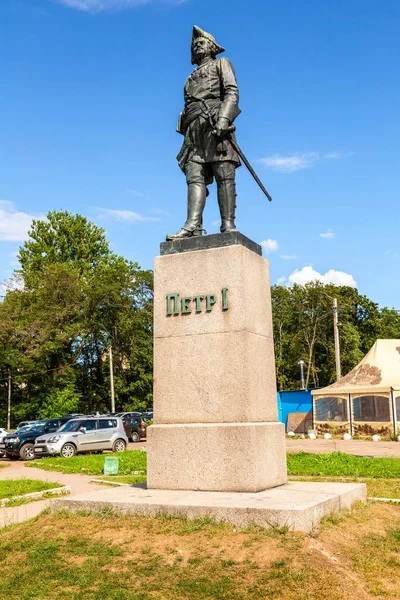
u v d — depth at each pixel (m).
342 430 30.20
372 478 12.37
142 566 5.75
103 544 6.30
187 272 8.52
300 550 5.68
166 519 6.65
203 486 7.66
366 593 5.14
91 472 16.50
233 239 8.34
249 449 7.50
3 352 47.31
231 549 5.85
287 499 6.80
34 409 49.22
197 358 8.20
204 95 9.12
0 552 6.48
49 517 7.31
